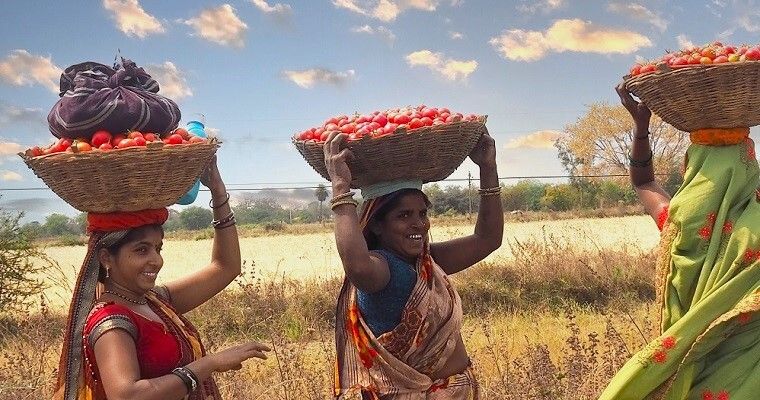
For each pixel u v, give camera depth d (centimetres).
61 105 287
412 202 330
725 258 329
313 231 4956
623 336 821
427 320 324
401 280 323
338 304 346
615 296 1190
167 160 281
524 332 932
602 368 572
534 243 1438
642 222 3375
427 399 328
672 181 4278
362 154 319
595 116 5219
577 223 3372
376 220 337
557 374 567
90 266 296
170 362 295
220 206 344
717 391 325
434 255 379
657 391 335
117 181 277
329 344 739
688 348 328
